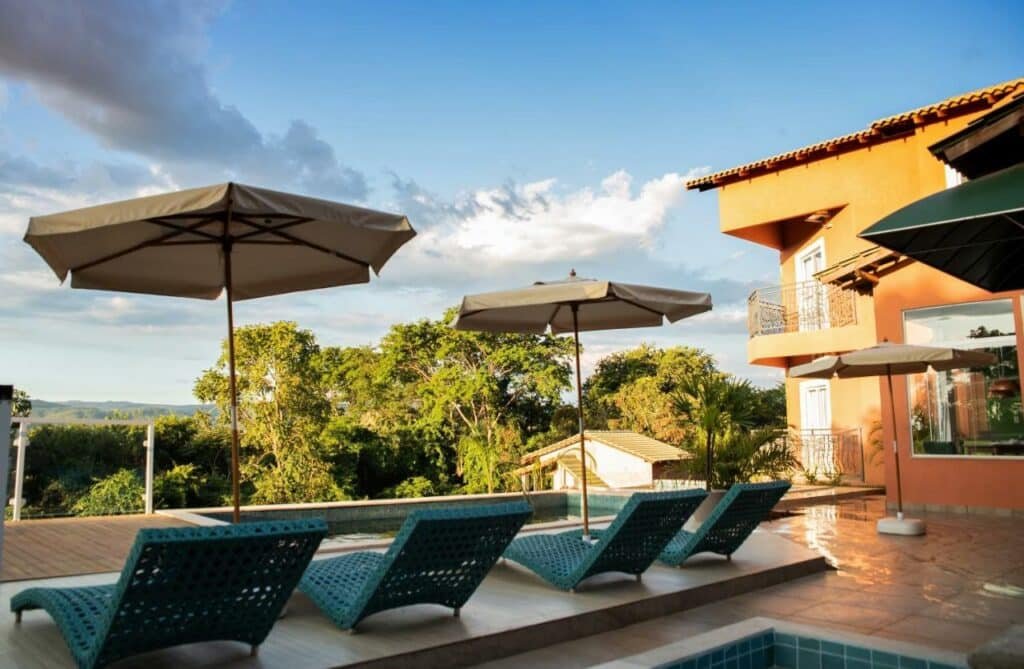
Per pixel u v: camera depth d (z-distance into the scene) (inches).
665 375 1453.0
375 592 163.0
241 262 225.8
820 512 462.3
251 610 142.9
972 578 254.8
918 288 468.1
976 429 445.1
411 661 153.0
